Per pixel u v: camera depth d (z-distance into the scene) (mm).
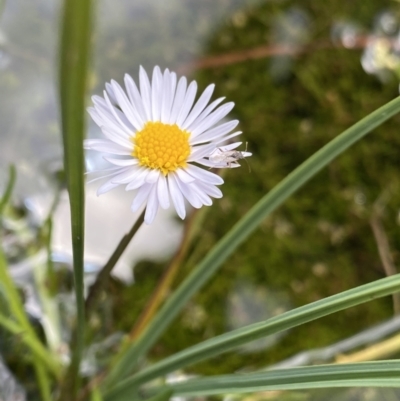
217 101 108
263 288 166
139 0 186
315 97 191
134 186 101
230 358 154
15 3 170
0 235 136
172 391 109
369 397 152
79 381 133
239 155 105
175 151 104
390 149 188
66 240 154
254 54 192
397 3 206
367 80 196
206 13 193
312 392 149
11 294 125
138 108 107
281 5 200
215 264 126
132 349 129
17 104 165
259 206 125
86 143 104
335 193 182
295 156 183
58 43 80
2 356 141
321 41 198
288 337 157
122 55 179
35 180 158
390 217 180
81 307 107
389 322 160
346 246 176
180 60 185
